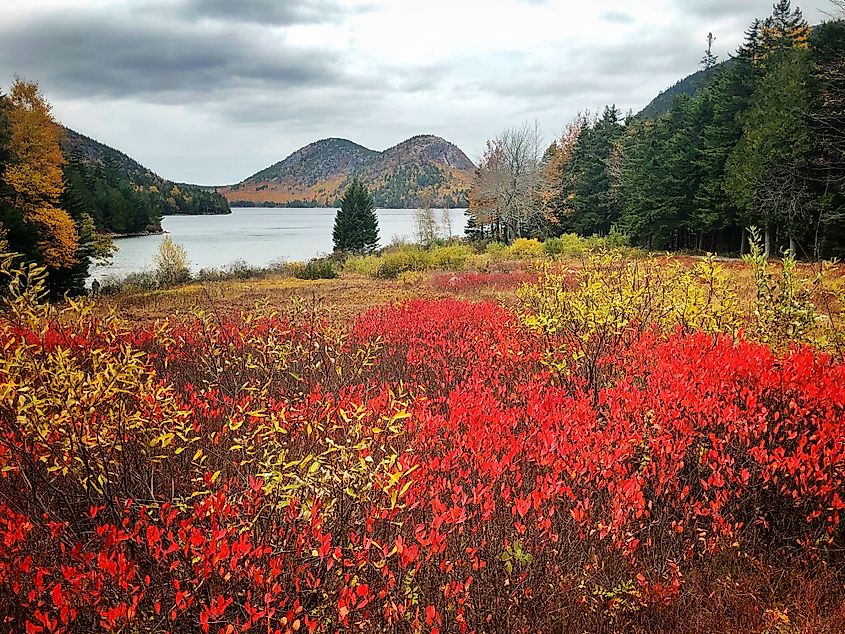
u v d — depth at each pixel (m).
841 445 4.46
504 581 3.52
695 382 5.29
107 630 2.79
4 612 3.11
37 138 28.17
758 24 33.31
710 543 4.25
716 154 31.58
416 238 64.62
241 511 3.37
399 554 3.31
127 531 3.34
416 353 8.36
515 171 48.06
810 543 4.33
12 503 3.64
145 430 4.05
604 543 4.02
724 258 31.47
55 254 27.11
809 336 6.92
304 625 3.07
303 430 4.45
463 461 4.38
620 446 4.30
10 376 3.56
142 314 16.47
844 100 22.11
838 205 23.70
